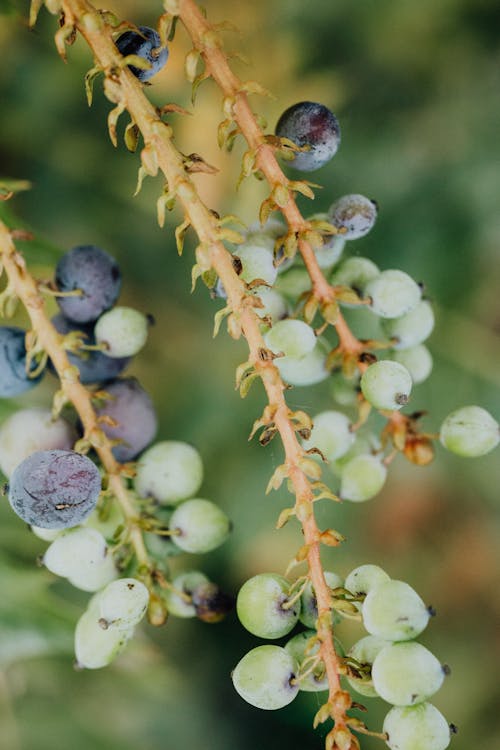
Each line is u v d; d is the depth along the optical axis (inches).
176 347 13.1
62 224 13.0
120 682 12.3
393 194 13.1
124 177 13.0
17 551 11.0
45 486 9.0
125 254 13.1
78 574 9.2
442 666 8.7
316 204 13.1
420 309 9.8
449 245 13.1
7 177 12.9
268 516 13.1
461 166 13.1
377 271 9.8
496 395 13.1
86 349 9.8
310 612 9.0
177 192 8.8
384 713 13.1
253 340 8.8
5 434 9.6
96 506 9.5
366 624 8.7
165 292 13.1
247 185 13.0
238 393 13.0
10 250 9.2
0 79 12.8
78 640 9.1
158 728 12.6
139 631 12.1
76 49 12.7
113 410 9.7
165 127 8.9
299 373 9.6
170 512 9.7
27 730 11.9
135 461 9.8
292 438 8.8
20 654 10.7
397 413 9.6
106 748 12.1
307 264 9.3
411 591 8.7
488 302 13.1
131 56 8.9
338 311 9.3
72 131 13.0
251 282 8.9
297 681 8.7
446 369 13.1
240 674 8.7
